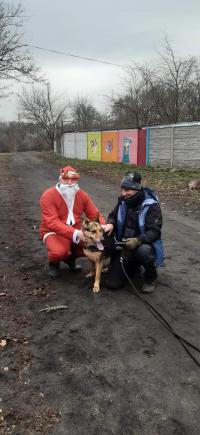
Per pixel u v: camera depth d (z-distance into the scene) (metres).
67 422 2.94
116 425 2.90
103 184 16.64
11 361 3.69
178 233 8.09
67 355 3.77
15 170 25.06
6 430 2.88
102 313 4.60
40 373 3.51
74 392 3.26
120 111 43.41
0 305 4.85
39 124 69.19
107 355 3.76
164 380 3.38
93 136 34.88
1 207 11.38
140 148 26.52
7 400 3.18
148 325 4.30
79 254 5.65
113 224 5.21
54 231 5.40
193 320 4.39
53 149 67.44
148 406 3.08
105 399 3.17
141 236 4.93
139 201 5.02
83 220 5.16
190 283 5.44
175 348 3.85
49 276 5.73
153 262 4.97
